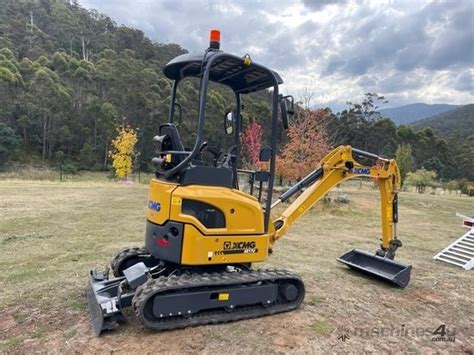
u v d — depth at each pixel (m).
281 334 4.00
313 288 5.60
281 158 15.31
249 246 4.30
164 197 4.06
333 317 4.56
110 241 7.89
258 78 4.78
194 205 4.06
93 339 3.68
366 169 5.94
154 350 3.52
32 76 52.22
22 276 5.50
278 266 6.76
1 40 62.81
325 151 14.96
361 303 5.12
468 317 4.92
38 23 79.12
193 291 3.93
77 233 8.56
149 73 58.34
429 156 51.88
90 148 45.91
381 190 6.25
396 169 6.23
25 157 45.25
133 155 35.38
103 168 45.78
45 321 4.05
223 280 4.04
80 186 19.69
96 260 6.45
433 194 28.75
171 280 3.87
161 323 3.81
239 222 4.25
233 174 4.73
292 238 9.48
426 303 5.32
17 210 11.12
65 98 49.53
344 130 41.59
